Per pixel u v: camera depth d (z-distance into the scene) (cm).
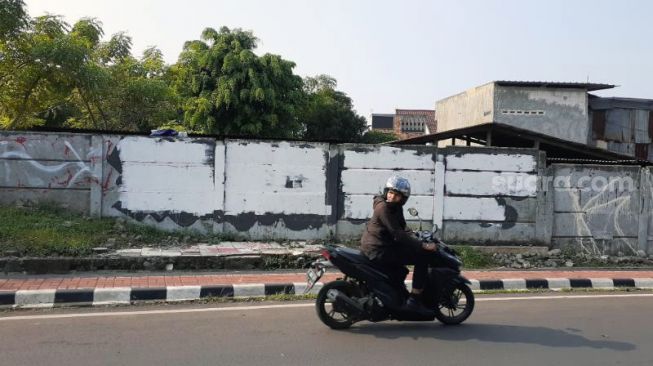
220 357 520
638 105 2797
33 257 835
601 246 1140
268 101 2716
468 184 1100
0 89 1419
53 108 1845
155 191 1025
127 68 1881
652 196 1148
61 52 1318
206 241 1020
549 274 962
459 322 666
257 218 1057
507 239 1112
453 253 668
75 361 496
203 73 2742
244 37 2817
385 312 631
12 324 611
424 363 521
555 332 636
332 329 630
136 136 1017
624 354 559
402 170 1087
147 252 911
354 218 1080
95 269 859
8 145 987
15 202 994
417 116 5238
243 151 1048
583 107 2736
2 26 1259
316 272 620
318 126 3775
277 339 584
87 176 1006
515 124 2744
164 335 584
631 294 873
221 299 757
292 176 1064
